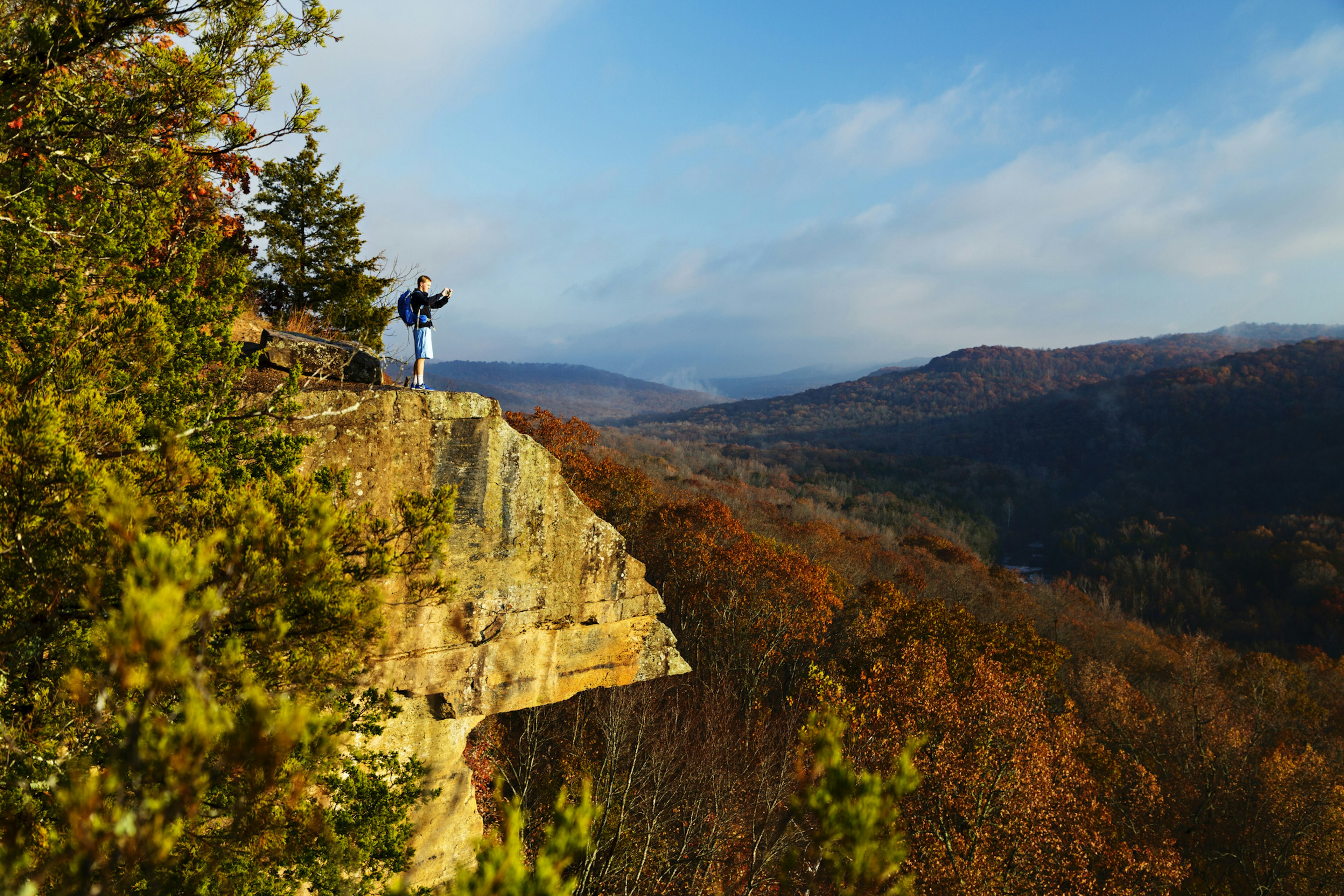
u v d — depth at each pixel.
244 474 8.05
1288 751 40.94
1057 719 31.33
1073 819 25.09
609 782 20.09
